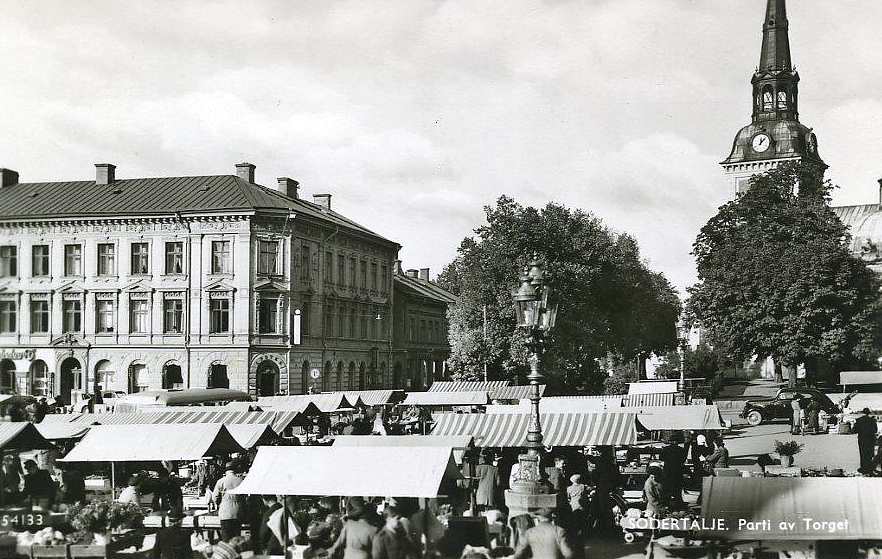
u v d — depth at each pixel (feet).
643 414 115.65
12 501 78.23
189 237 237.25
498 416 100.48
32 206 235.20
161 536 66.54
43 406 130.72
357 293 289.12
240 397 161.48
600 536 76.43
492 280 236.84
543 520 56.08
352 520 54.95
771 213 242.99
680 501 85.10
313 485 66.44
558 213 239.09
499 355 229.66
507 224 237.45
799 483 59.77
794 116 353.92
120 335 236.84
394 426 143.54
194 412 116.67
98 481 106.32
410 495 64.59
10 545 62.34
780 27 355.36
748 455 134.00
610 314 269.23
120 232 237.45
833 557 59.26
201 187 246.88
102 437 90.48
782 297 226.58
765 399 227.61
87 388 234.58
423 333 358.02
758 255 232.73
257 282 236.02
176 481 89.97
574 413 99.55
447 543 63.46
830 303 224.74
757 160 350.84
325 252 264.11
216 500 86.02
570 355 226.17
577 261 235.61
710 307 241.55
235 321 235.20
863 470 103.55
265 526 66.85
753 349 236.84
